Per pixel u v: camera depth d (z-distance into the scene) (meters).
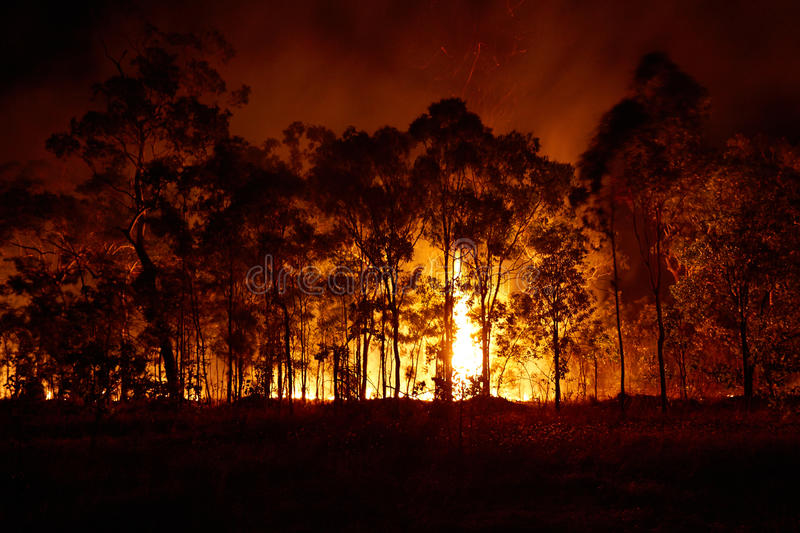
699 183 27.31
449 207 29.44
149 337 24.84
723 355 32.28
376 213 28.44
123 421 24.44
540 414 26.31
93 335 19.11
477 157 28.11
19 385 17.75
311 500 13.85
